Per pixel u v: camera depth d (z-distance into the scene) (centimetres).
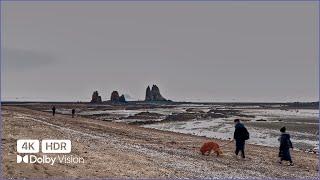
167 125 6431
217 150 2461
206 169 1934
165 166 1942
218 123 6944
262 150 2934
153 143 3041
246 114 11262
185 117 8594
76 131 3659
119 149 2473
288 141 2259
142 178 1608
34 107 15088
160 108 16650
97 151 2267
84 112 11569
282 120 8250
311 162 2383
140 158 2139
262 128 5881
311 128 5928
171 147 2816
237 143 2420
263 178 1788
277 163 2288
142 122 7056
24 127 3478
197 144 3153
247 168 2041
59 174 1559
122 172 1703
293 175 1909
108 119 8031
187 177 1698
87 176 1569
